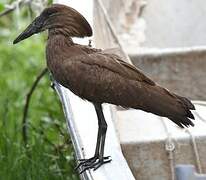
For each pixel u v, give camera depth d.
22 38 9.00
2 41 18.95
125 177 8.33
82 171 8.70
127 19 13.94
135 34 13.59
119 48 11.41
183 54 12.03
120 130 10.28
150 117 10.60
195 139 9.92
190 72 12.05
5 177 12.12
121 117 10.70
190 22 14.10
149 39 13.63
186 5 14.25
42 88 16.05
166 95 8.52
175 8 14.24
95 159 8.72
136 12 14.06
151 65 12.05
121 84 8.48
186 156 9.91
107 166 8.58
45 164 12.30
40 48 18.50
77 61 8.59
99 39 11.11
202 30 14.02
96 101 8.61
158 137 9.98
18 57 18.45
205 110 11.00
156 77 12.07
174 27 14.02
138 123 10.45
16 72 17.88
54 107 14.73
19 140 13.70
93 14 10.89
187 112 8.55
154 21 14.00
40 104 15.16
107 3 12.94
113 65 8.55
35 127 13.91
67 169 12.18
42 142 12.88
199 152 9.92
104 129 8.76
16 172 12.17
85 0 11.21
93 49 8.77
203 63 12.03
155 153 9.91
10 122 15.08
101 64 8.55
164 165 9.91
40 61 17.95
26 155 12.44
